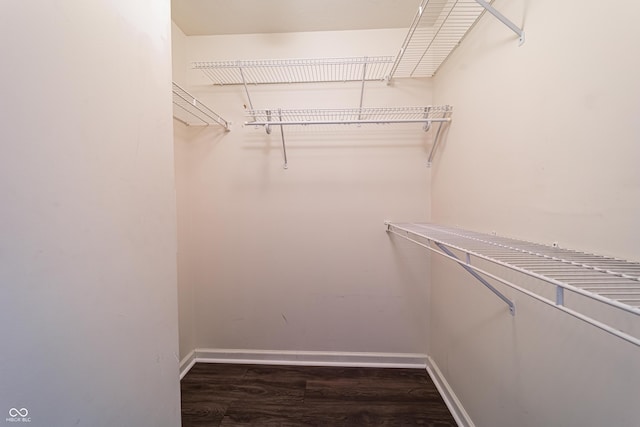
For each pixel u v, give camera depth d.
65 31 0.46
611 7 0.58
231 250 1.85
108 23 0.55
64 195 0.46
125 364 0.61
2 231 0.37
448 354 1.49
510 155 0.94
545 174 0.78
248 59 1.78
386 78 1.72
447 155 1.49
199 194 1.84
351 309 1.83
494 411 1.04
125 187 0.61
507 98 0.95
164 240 0.76
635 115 0.53
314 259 1.83
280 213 1.83
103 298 0.54
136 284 0.64
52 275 0.44
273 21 1.65
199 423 1.34
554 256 0.60
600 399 0.60
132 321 0.63
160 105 0.74
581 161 0.65
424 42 1.58
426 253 1.79
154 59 0.72
